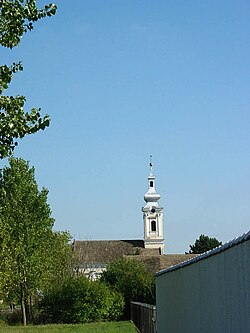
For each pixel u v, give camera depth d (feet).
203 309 45.80
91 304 219.20
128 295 225.35
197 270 48.78
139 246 457.27
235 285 34.50
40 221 206.49
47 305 219.82
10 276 194.59
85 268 281.74
